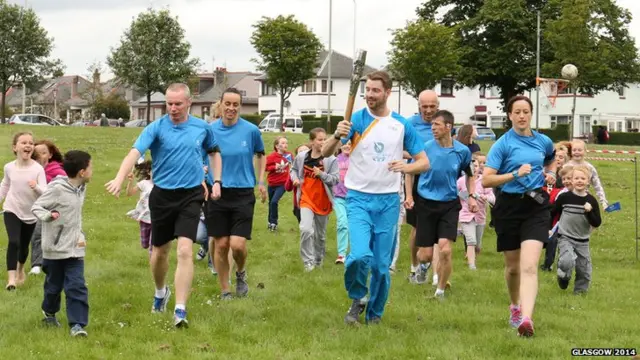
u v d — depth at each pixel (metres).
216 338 7.38
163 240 8.00
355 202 7.78
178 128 7.89
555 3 52.00
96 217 16.09
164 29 58.91
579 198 9.86
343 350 7.04
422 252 9.61
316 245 11.72
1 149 25.27
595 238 15.01
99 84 91.81
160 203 7.84
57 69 54.72
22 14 53.31
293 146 29.14
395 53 48.28
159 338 7.34
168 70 58.50
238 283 9.33
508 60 54.12
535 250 7.52
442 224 9.38
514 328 7.91
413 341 7.36
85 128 38.22
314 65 55.88
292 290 9.66
